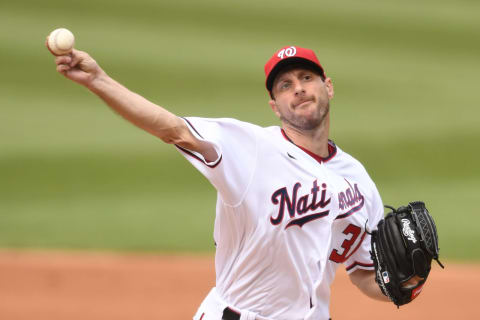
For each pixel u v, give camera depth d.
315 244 13.72
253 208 13.29
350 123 56.66
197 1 89.25
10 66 66.06
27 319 26.03
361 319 26.44
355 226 14.48
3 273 30.48
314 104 14.12
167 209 40.03
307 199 13.55
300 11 88.69
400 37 82.25
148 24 80.25
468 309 27.28
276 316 14.12
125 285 29.45
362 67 72.00
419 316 26.70
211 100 61.44
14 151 49.28
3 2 82.56
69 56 11.76
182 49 73.50
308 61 14.11
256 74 68.00
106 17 81.12
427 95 64.56
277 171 13.39
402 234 13.84
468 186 44.72
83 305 27.48
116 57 69.88
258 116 57.69
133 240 35.12
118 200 41.69
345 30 83.31
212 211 39.81
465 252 33.56
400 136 53.78
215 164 12.80
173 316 26.62
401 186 44.84
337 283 30.06
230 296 14.27
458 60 75.81
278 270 13.77
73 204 40.97
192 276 30.48
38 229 36.78
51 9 81.88
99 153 49.31
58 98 60.69
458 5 95.50
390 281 13.98
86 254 33.03
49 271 30.81
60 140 51.75
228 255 14.23
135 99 12.27
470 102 62.81
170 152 50.16
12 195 42.25
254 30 81.25
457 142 52.62
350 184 14.60
